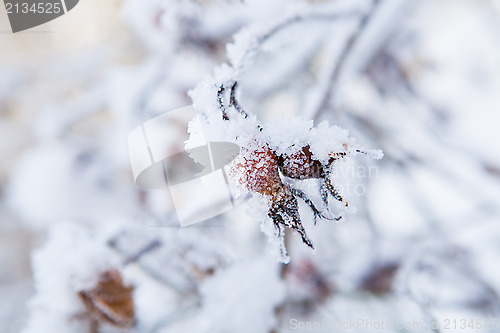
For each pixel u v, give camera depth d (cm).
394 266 32
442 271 32
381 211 41
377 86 43
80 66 43
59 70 44
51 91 48
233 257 29
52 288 26
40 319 26
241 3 28
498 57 45
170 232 28
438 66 46
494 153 42
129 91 38
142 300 27
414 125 43
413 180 41
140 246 27
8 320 44
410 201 40
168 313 27
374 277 31
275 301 26
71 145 47
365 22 25
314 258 32
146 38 33
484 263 36
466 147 42
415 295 29
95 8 37
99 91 43
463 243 37
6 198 49
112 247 27
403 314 29
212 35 29
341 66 26
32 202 46
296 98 37
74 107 45
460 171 41
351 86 40
